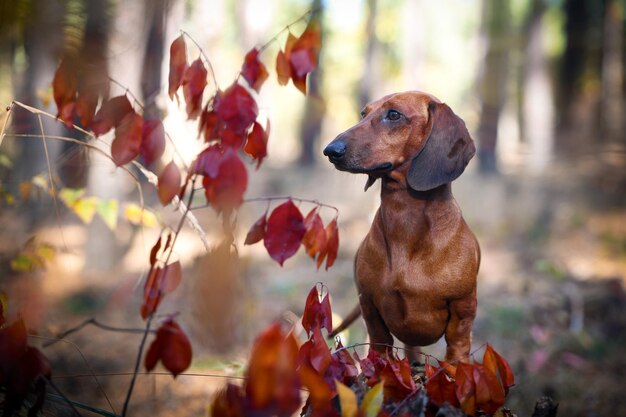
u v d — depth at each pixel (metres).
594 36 24.16
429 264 3.22
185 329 6.51
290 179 19.81
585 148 22.28
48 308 7.42
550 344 7.27
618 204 15.45
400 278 3.23
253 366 1.90
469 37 32.88
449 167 3.23
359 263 3.44
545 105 22.11
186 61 2.44
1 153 4.67
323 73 20.73
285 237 2.43
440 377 2.63
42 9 2.76
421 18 21.52
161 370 6.17
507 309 8.02
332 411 2.31
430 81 29.25
